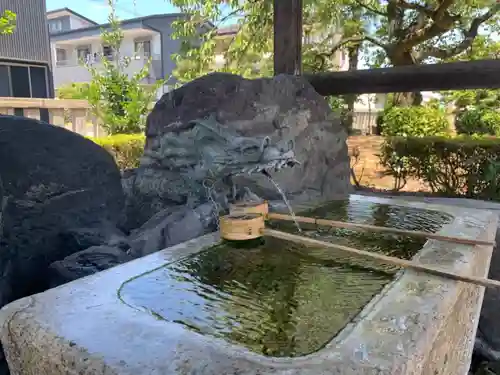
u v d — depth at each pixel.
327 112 2.67
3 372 1.40
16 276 1.70
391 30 6.13
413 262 1.35
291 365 0.79
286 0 3.57
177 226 1.97
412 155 4.66
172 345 0.86
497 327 2.48
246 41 6.67
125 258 1.80
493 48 6.53
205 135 2.12
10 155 1.69
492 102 6.49
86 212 1.92
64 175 1.84
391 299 1.10
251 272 1.35
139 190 2.53
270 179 2.06
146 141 2.55
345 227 1.73
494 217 2.05
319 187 2.49
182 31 6.75
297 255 1.52
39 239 1.76
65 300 1.10
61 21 13.02
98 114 7.02
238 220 1.62
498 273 2.56
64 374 0.85
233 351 0.84
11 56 6.88
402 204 2.30
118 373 0.77
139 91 7.54
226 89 2.23
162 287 1.22
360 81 3.94
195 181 2.23
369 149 5.94
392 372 0.77
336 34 6.60
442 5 5.30
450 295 1.14
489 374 2.42
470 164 4.28
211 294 1.18
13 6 6.80
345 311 1.05
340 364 0.79
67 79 11.37
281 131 2.18
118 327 0.94
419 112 6.70
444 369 1.15
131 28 10.27
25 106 4.19
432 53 6.23
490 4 5.53
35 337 0.93
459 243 1.57
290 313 1.05
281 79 2.48
